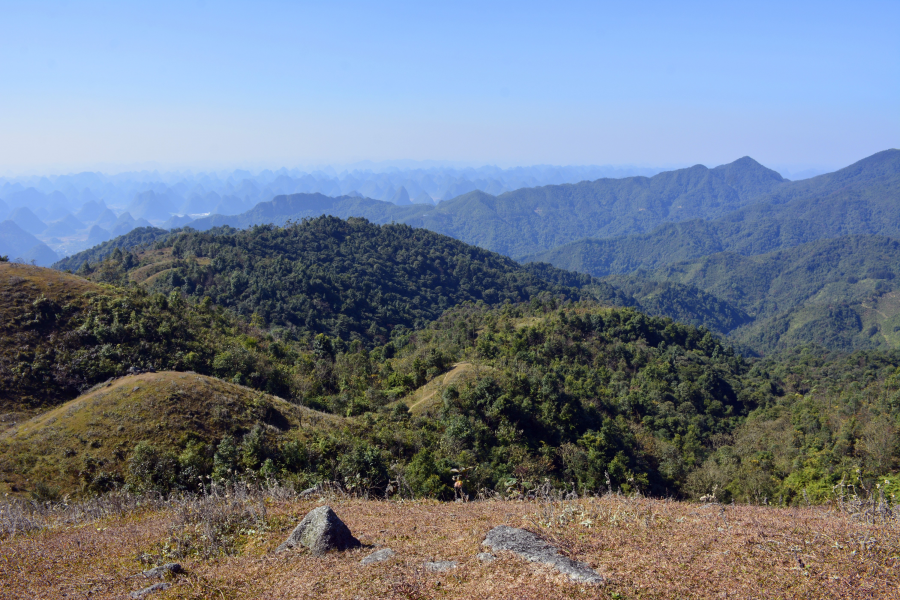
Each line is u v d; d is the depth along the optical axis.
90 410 37.41
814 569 8.88
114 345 51.72
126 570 11.77
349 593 8.86
